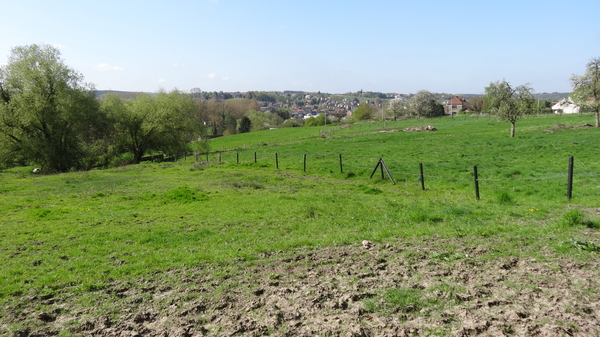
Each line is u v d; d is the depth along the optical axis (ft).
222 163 126.52
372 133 209.97
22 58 134.10
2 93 139.03
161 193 63.87
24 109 129.29
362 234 32.07
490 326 14.94
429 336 14.39
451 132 180.55
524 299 17.16
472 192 56.49
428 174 76.43
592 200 42.86
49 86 136.67
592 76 139.85
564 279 19.16
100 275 23.71
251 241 32.14
